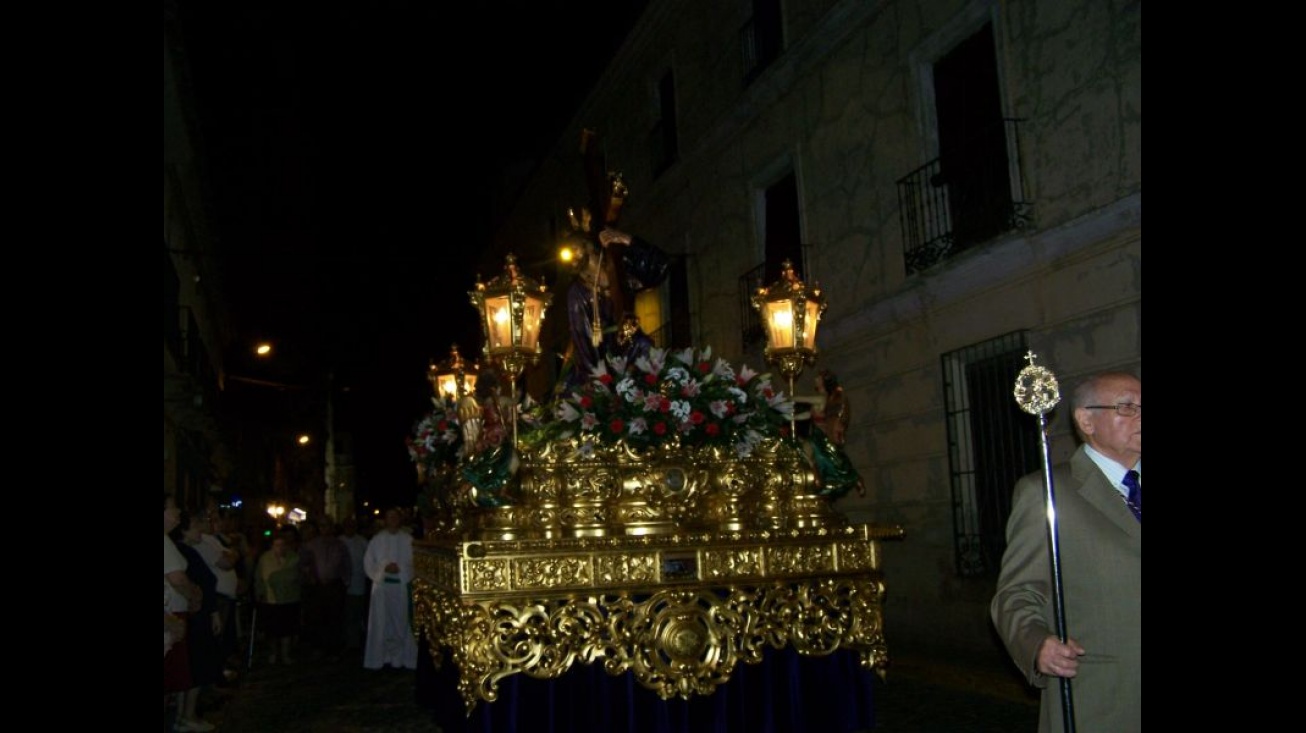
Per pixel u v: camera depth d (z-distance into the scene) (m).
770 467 5.49
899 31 10.46
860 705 5.41
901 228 10.35
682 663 4.94
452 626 5.29
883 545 10.73
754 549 5.16
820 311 5.92
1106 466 3.06
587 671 4.98
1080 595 2.89
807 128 12.24
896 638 10.45
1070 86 8.07
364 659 11.32
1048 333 8.33
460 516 6.04
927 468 9.98
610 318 6.12
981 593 9.10
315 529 13.43
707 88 14.93
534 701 4.89
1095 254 7.80
